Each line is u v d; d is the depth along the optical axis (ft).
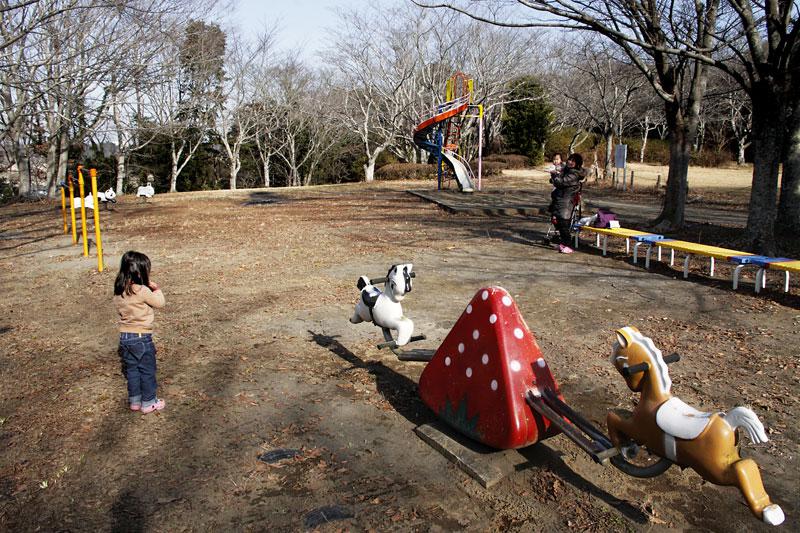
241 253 35.35
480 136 77.00
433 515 9.98
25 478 11.10
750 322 20.40
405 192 79.87
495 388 11.35
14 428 13.11
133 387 13.79
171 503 10.30
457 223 47.67
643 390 9.82
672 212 41.29
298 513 10.02
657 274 28.40
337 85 130.93
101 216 57.77
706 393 14.71
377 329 20.25
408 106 113.80
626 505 10.28
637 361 9.80
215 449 12.17
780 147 30.81
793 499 10.39
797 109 35.19
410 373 16.30
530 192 76.79
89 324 21.71
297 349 18.30
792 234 35.70
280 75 127.54
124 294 13.48
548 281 27.20
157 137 114.21
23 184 83.15
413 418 13.61
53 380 16.06
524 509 10.16
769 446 12.19
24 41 41.32
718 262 30.63
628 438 10.12
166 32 49.29
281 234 42.73
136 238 42.83
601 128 111.86
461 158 89.20
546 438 11.80
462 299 24.09
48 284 28.86
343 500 10.41
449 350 12.63
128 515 9.96
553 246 36.37
